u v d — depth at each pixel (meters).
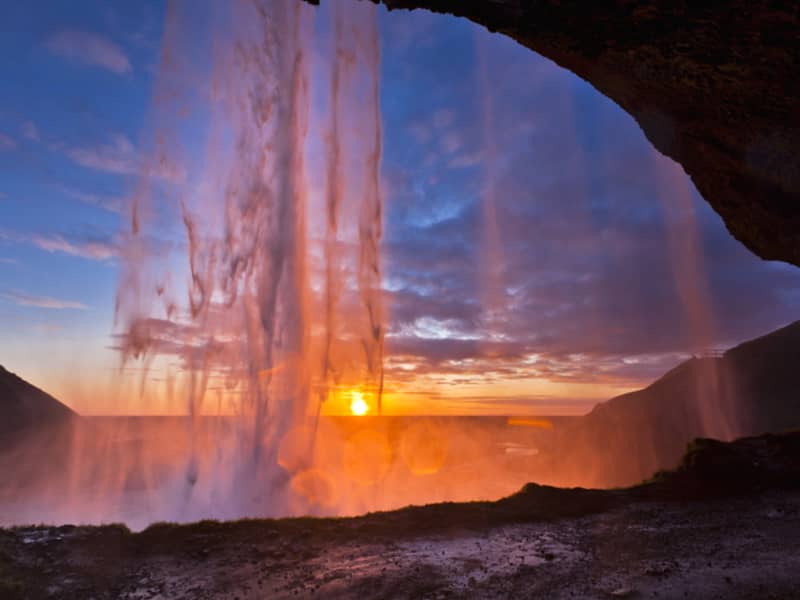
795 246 10.84
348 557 7.80
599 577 6.48
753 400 46.00
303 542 8.59
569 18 7.01
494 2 7.17
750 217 11.43
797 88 7.42
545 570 6.92
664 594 5.62
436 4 7.62
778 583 5.76
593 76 9.52
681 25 6.69
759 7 5.92
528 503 11.26
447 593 6.07
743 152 9.94
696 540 8.31
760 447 15.45
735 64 7.30
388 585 6.45
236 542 8.56
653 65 8.06
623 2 6.41
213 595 6.37
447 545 8.45
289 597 6.18
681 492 12.38
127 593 6.50
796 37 6.28
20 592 6.38
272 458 25.92
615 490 12.84
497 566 7.19
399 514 10.38
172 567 7.46
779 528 8.79
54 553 7.85
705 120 9.55
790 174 9.62
